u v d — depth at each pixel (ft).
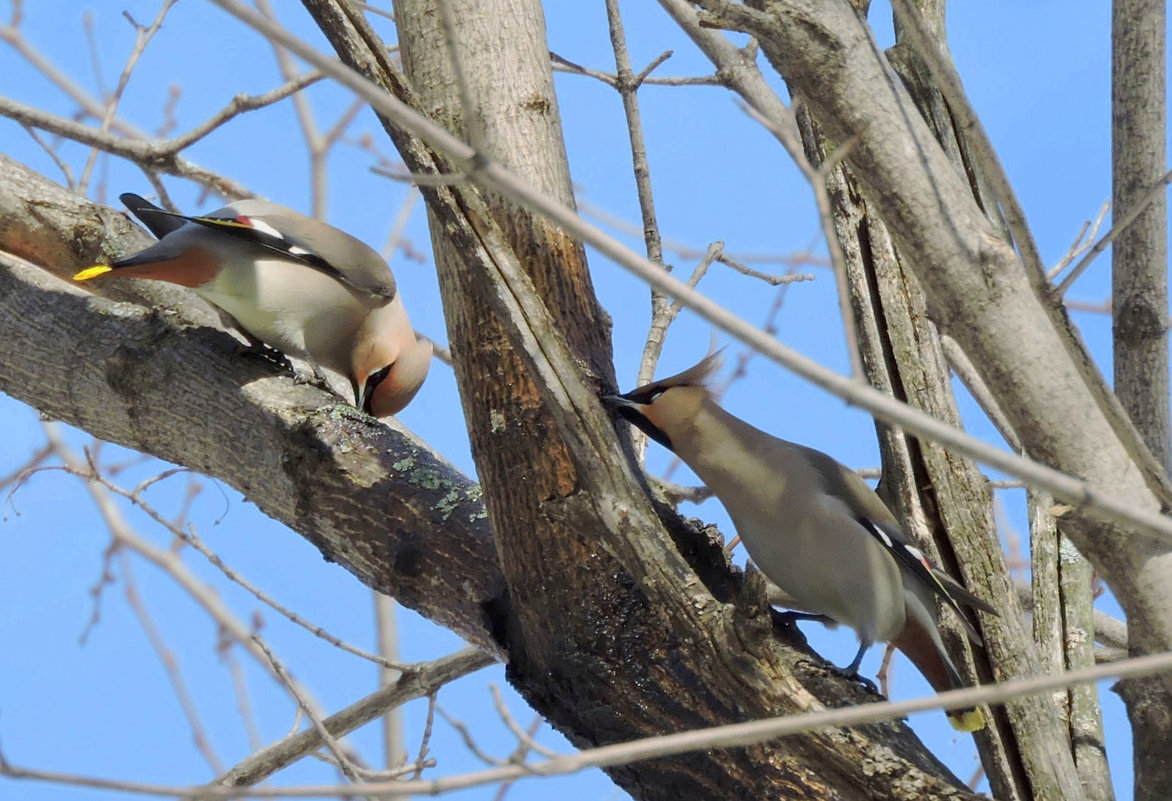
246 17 13.69
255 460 29.60
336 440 28.94
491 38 28.27
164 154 30.81
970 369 30.78
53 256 34.86
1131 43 22.00
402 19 28.66
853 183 28.22
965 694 14.48
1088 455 18.40
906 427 14.17
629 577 24.82
